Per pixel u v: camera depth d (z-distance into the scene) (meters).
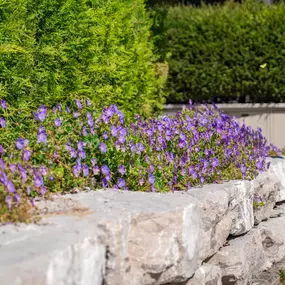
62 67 6.43
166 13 15.22
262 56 15.69
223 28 15.82
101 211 4.18
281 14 15.62
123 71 7.62
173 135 6.55
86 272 3.54
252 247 6.53
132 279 4.16
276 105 15.80
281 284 7.24
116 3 8.03
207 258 5.77
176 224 4.45
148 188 5.65
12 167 4.33
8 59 5.73
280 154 10.23
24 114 5.55
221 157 7.07
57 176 4.91
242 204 6.38
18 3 5.73
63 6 6.27
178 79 16.08
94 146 5.46
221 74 15.89
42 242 3.41
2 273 2.95
